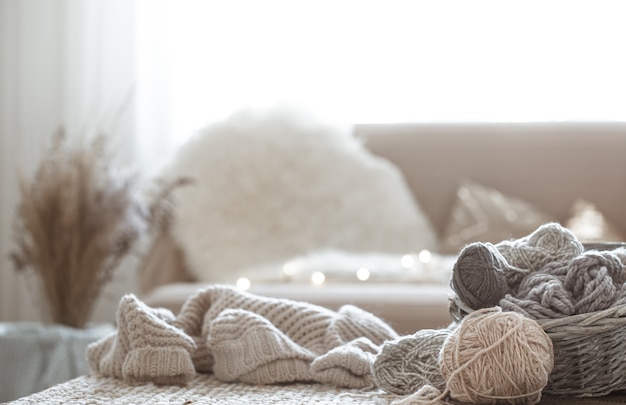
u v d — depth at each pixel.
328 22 3.54
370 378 1.08
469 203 3.06
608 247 1.14
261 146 3.10
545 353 0.91
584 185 3.12
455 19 3.47
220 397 1.00
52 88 3.68
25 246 2.76
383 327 1.23
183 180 2.92
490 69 3.46
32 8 3.69
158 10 3.59
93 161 2.77
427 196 3.19
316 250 3.01
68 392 1.04
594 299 0.94
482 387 0.89
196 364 1.17
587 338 0.94
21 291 3.61
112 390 1.05
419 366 0.97
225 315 1.14
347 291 2.17
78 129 3.62
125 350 1.13
